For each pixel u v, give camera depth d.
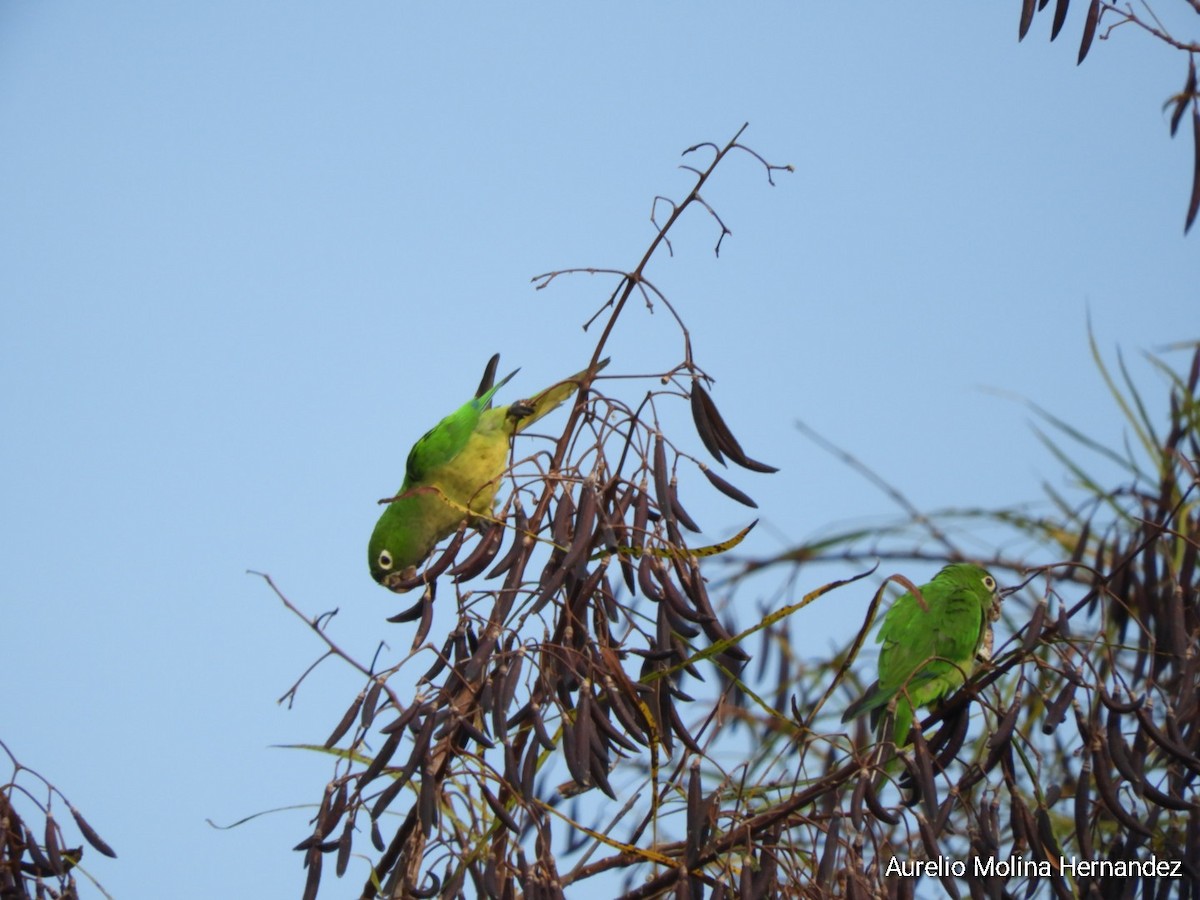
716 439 8.34
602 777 7.66
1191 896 8.55
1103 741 8.09
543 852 7.56
